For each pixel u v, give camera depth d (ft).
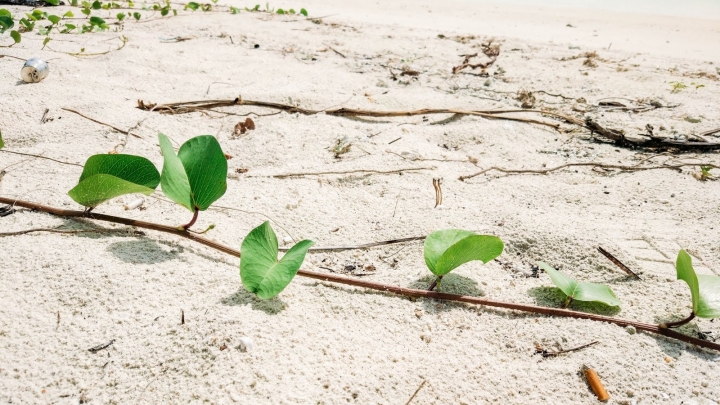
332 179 2.98
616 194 2.97
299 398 1.94
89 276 2.21
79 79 3.78
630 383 2.05
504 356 2.12
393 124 3.64
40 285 2.17
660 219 2.77
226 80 4.15
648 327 2.20
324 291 2.31
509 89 4.55
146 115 3.38
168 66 4.34
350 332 2.16
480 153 3.38
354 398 1.96
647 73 5.20
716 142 3.49
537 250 2.55
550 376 2.06
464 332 2.19
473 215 2.72
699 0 12.92
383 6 9.53
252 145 3.25
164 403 1.90
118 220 2.45
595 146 3.54
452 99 4.14
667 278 2.41
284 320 2.15
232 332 2.06
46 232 2.38
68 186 2.65
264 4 8.26
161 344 2.04
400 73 4.79
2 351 1.98
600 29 8.57
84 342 2.03
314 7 8.63
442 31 6.93
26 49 4.29
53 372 1.95
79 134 3.09
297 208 2.74
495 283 2.40
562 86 4.71
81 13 5.86
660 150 3.49
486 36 6.75
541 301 2.33
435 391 1.99
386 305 2.27
